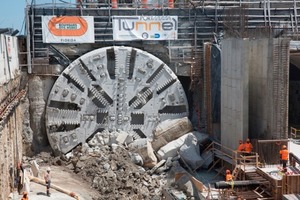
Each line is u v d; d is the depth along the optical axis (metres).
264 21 44.78
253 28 40.84
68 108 42.59
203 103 43.50
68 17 42.38
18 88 40.03
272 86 32.91
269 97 33.41
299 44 36.59
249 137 37.03
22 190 32.47
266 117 34.16
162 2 46.47
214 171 37.69
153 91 43.00
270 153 32.28
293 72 46.97
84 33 42.69
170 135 40.94
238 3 44.94
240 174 31.66
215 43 42.12
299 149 34.25
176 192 34.00
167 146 40.00
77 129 42.09
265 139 34.41
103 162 38.38
